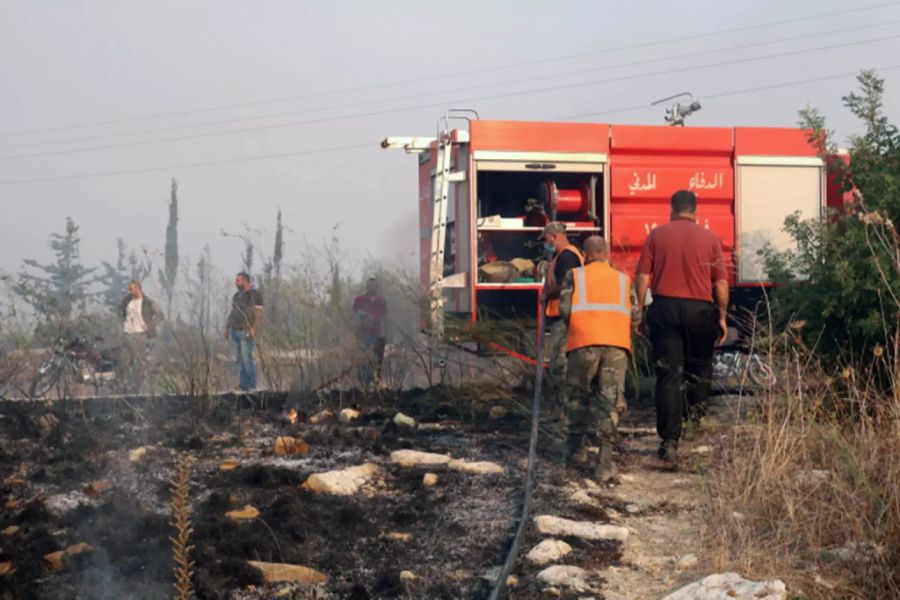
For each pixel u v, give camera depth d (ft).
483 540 17.92
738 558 16.49
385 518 19.16
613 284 24.16
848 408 22.17
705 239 25.29
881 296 25.46
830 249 28.14
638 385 35.37
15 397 32.50
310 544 17.26
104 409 30.22
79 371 33.01
